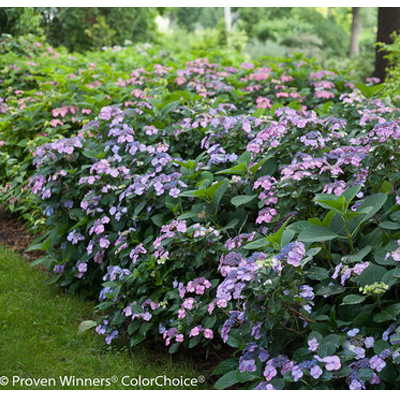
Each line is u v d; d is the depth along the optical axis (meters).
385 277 2.30
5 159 5.30
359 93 4.22
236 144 3.60
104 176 3.62
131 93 5.40
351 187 2.60
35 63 7.36
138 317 3.11
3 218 5.18
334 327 2.38
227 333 2.60
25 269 4.16
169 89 6.39
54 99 5.48
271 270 2.24
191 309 2.88
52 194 3.88
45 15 13.27
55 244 3.99
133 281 3.20
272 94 6.22
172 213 3.38
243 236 2.92
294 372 2.13
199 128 3.98
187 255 3.07
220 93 6.01
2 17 9.67
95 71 6.87
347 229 2.51
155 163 3.45
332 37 21.20
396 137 2.87
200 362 3.11
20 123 5.37
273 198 2.95
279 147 3.19
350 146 3.12
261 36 21.70
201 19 22.47
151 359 3.15
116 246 3.42
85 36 13.56
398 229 2.65
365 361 2.16
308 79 6.46
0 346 3.11
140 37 15.02
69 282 3.82
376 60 8.80
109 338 3.17
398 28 8.44
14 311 3.47
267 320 2.26
